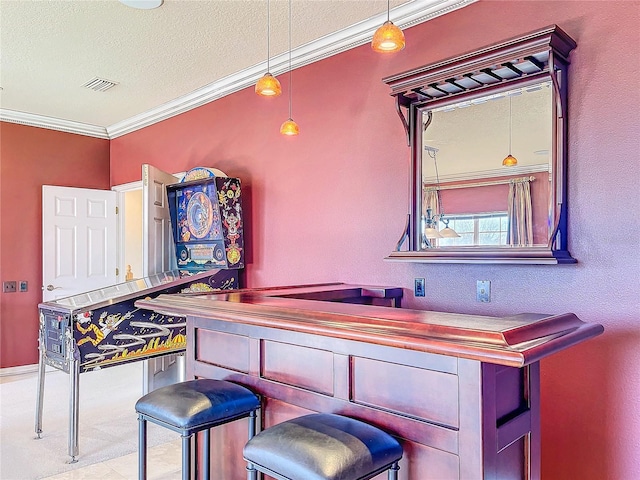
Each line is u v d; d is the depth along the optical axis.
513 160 2.41
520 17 2.44
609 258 2.14
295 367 1.84
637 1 2.08
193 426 1.73
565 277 2.27
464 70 2.37
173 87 4.21
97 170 5.62
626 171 2.10
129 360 3.25
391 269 2.96
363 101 3.12
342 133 3.25
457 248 2.61
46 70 3.76
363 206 3.12
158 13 2.85
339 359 1.69
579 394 2.21
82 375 5.00
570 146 2.25
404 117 2.76
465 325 1.40
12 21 2.93
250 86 3.93
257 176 3.88
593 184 2.18
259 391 1.98
